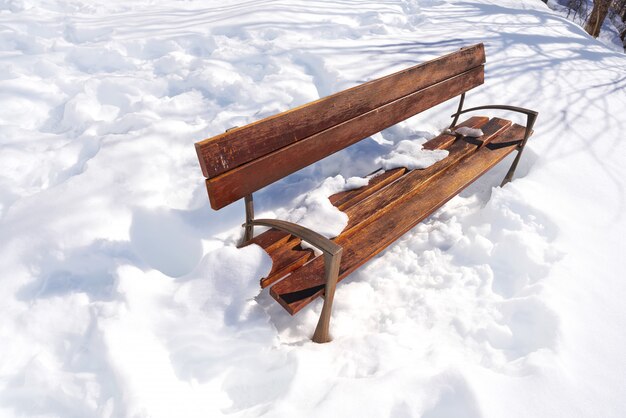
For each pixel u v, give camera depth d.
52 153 2.40
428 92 2.52
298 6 4.88
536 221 2.32
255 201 2.33
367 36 4.60
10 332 1.54
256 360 1.58
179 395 1.39
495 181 3.01
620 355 1.57
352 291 2.03
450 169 2.43
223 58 3.53
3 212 2.04
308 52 3.73
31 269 1.75
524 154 3.09
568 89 4.04
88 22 3.97
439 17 5.81
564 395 1.39
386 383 1.40
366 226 1.95
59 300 1.64
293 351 1.55
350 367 1.56
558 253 2.09
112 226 1.92
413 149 2.54
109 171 2.17
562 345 1.57
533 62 4.54
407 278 2.12
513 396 1.38
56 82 3.07
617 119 3.60
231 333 1.60
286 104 3.09
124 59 3.45
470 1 6.78
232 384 1.56
